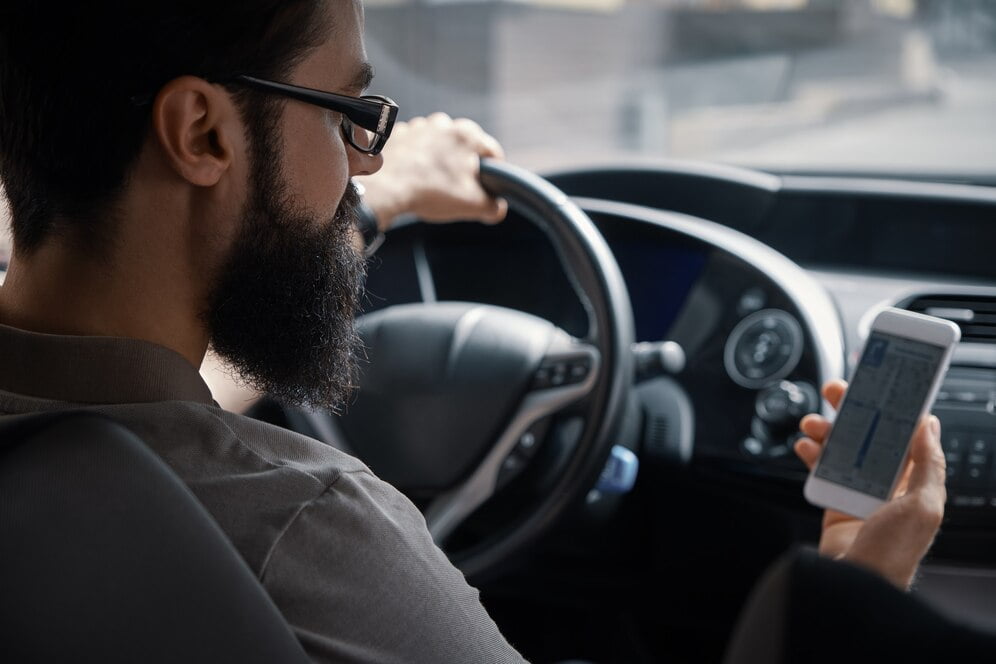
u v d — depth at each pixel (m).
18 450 0.48
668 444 1.45
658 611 1.62
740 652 0.41
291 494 0.59
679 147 2.38
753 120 2.38
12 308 0.63
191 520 0.50
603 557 1.56
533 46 3.69
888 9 2.36
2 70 0.60
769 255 1.49
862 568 0.40
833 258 1.63
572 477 1.18
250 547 0.57
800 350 1.39
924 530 0.79
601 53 3.46
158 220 0.61
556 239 1.19
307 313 0.67
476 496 1.22
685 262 1.56
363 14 0.69
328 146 0.66
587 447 1.17
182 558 0.49
